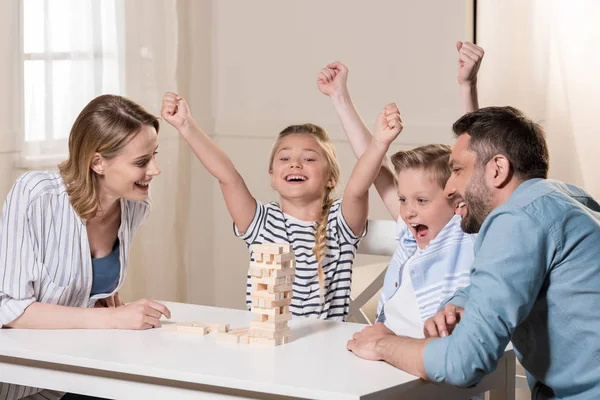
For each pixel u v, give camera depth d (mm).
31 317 1852
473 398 2014
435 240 2000
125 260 2125
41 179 1989
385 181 2404
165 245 3725
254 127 3920
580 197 1630
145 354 1624
